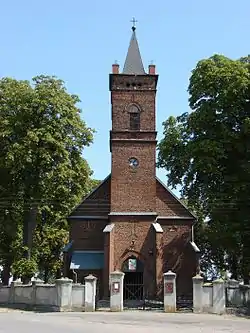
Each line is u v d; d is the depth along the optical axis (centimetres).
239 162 4094
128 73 4800
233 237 3925
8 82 4644
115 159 4628
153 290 4344
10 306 4028
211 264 6144
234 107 4169
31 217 4550
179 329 2438
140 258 4428
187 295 4566
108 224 4494
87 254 4769
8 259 5047
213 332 2336
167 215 4753
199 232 5481
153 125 4703
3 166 4378
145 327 2498
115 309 3569
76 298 3581
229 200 4062
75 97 4762
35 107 4447
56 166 4434
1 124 4381
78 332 2192
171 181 4591
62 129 4509
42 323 2597
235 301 3600
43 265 6062
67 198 4641
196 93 4369
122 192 4566
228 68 4256
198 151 4156
